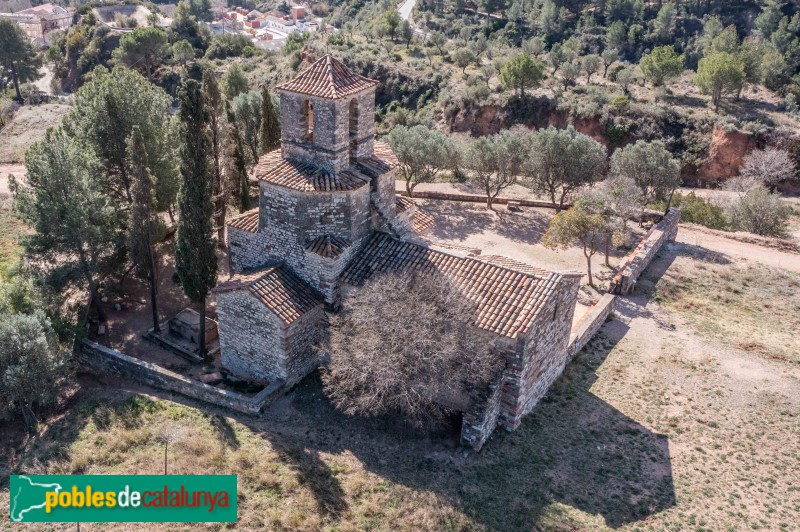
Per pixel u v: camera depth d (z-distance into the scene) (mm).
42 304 32281
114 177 39719
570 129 54531
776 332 36938
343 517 22719
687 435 28016
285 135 30000
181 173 29766
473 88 86312
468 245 46844
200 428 27188
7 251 43844
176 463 24812
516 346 26031
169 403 29047
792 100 81250
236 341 30516
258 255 31625
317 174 28938
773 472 25922
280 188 29062
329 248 28938
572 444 27328
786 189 71750
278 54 119312
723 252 47469
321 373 30906
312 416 28438
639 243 45844
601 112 79125
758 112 78875
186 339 34312
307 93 28078
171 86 110562
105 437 26719
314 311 29875
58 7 172375
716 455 26844
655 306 39406
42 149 32844
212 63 116062
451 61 101562
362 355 25500
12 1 176750
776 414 29547
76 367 31891
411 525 22578
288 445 26281
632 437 27828
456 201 55500
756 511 23859
